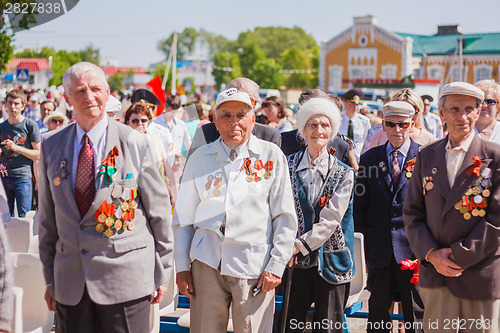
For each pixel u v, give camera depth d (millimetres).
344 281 4250
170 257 3574
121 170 3408
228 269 3604
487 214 3777
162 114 5863
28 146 7891
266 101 8039
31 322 3941
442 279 3910
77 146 3428
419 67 54531
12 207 7891
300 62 83375
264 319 3713
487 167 3820
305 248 4145
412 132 5793
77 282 3363
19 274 3957
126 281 3367
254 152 3750
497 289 3760
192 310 3760
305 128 4324
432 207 3947
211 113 7234
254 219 3660
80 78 3322
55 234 3518
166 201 3549
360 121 9094
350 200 4320
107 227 3350
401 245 4715
